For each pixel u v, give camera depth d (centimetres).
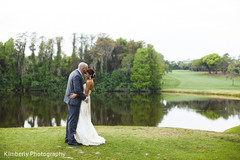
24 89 5197
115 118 1536
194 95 3728
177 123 1335
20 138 510
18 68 5269
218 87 5362
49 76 5334
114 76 5400
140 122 1377
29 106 2183
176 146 454
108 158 358
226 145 471
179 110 1908
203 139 541
